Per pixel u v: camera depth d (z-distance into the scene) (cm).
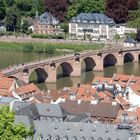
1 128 17262
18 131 17438
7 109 17800
